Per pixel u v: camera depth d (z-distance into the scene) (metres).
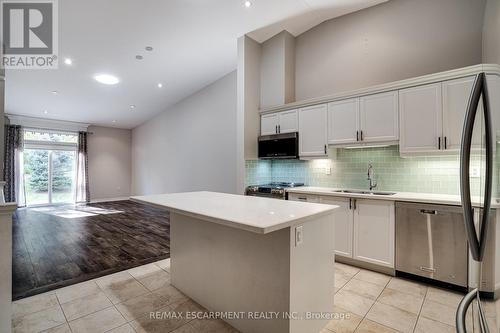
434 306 2.08
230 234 1.87
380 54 3.28
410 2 3.06
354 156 3.46
